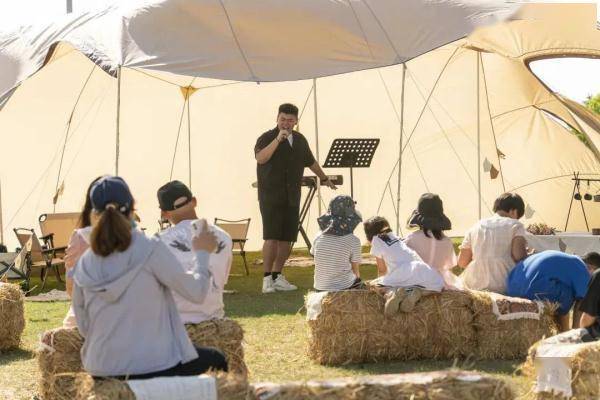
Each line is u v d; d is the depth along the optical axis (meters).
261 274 15.93
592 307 7.07
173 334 5.40
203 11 13.52
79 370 6.94
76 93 18.77
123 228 5.26
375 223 9.01
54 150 18.98
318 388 4.98
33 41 15.16
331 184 14.30
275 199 13.51
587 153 20.69
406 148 20.52
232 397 4.96
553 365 6.32
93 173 19.44
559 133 20.61
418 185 20.75
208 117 19.95
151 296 5.31
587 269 8.90
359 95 20.22
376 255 8.90
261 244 20.47
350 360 8.57
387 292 8.63
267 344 9.45
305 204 17.14
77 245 6.64
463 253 9.48
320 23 13.59
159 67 12.90
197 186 20.14
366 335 8.57
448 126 20.41
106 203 5.41
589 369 6.21
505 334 8.66
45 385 6.98
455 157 20.73
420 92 20.09
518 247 9.21
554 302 8.81
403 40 13.61
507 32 16.34
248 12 13.60
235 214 20.30
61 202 19.23
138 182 19.80
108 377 5.28
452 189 20.83
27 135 18.72
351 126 20.41
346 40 13.55
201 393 4.95
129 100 19.31
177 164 20.00
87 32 13.87
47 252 14.26
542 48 16.62
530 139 20.83
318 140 19.33
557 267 8.80
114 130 19.41
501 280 9.23
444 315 8.66
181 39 13.27
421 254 8.97
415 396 4.98
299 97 20.14
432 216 9.05
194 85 19.34
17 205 18.80
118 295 5.24
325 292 8.66
